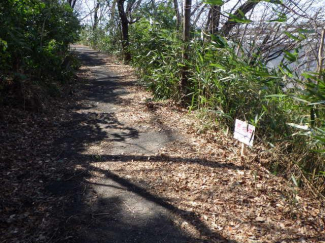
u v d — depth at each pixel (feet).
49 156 14.24
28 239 8.45
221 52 17.15
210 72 16.80
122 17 50.34
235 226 8.77
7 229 8.88
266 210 9.52
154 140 15.89
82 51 81.05
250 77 14.05
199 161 13.10
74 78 34.24
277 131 12.08
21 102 20.34
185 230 8.68
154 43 27.61
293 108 12.66
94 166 13.05
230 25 22.50
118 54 57.82
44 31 26.94
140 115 20.47
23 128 17.61
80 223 9.13
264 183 11.13
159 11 29.14
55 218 9.41
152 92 26.81
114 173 12.30
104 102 24.84
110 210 9.77
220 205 9.81
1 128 17.08
